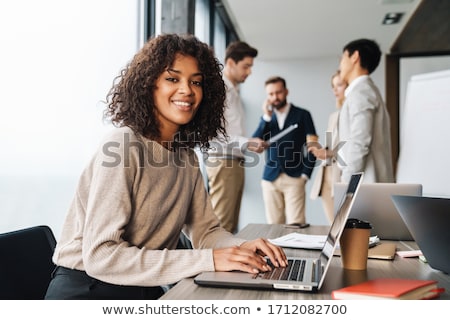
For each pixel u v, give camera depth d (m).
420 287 0.82
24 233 1.19
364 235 1.09
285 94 4.14
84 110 1.81
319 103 6.25
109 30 2.14
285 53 6.04
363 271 1.08
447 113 2.84
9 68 1.35
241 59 3.13
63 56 1.65
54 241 1.27
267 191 4.06
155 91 1.22
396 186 1.57
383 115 2.68
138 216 1.15
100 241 1.01
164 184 1.19
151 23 2.86
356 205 1.60
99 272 1.01
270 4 4.25
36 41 1.48
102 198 1.05
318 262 1.14
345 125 2.71
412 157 2.99
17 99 1.38
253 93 6.35
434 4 4.18
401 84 5.96
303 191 3.98
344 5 4.28
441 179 2.81
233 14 4.62
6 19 1.33
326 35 5.25
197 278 0.93
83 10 1.83
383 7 4.34
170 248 1.31
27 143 1.43
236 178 3.06
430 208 1.00
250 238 1.64
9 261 1.10
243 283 0.90
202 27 4.20
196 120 1.40
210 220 1.41
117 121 1.27
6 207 1.34
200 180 1.43
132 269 1.00
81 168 1.78
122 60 2.34
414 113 3.03
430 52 5.88
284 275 0.97
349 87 2.73
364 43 2.69
